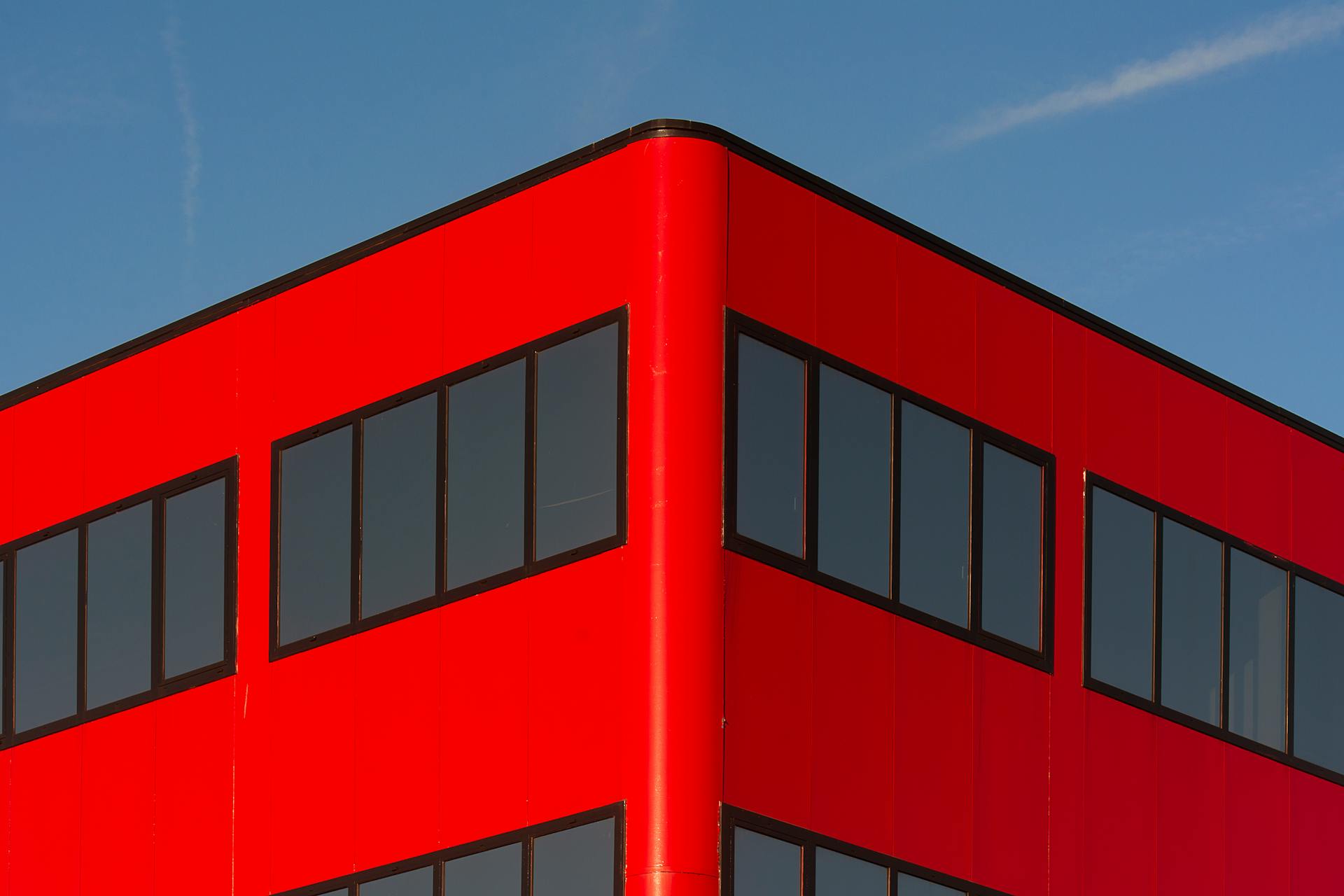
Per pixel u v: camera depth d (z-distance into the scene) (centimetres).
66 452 3177
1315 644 3344
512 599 2545
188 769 2866
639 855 2336
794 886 2427
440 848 2538
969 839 2670
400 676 2644
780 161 2630
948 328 2822
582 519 2503
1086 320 3055
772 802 2423
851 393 2655
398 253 2808
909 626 2655
